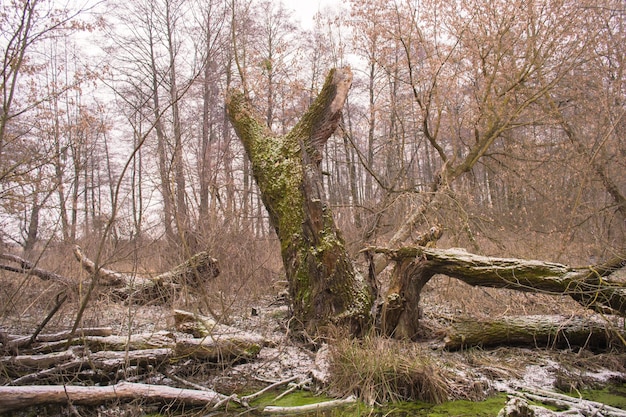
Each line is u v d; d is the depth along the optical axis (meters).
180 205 7.27
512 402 3.54
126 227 5.96
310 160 6.02
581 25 10.06
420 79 9.65
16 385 4.02
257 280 8.01
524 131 12.27
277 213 6.04
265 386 4.58
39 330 4.71
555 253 9.02
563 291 5.24
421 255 5.66
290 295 6.02
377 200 11.23
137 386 4.05
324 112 6.07
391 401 4.15
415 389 4.24
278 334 6.05
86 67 6.86
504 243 9.51
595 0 10.50
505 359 5.12
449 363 4.82
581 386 4.52
